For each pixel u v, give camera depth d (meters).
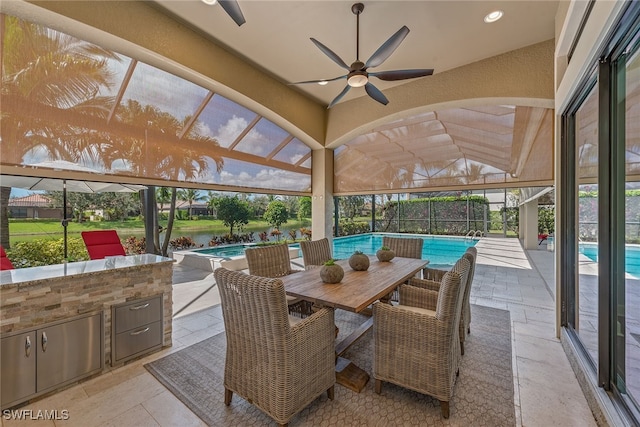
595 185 2.03
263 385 1.68
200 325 3.28
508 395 2.00
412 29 3.24
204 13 3.07
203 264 6.65
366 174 5.61
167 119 3.55
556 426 1.72
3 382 1.82
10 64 2.43
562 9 2.67
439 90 4.23
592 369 2.01
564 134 2.83
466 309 2.64
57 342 2.04
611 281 1.75
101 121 2.97
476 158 4.47
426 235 13.74
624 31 1.49
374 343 2.02
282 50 3.74
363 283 2.46
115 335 2.35
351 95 5.15
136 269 2.50
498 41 3.48
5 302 1.85
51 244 4.93
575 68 2.14
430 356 1.80
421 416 1.80
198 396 2.01
